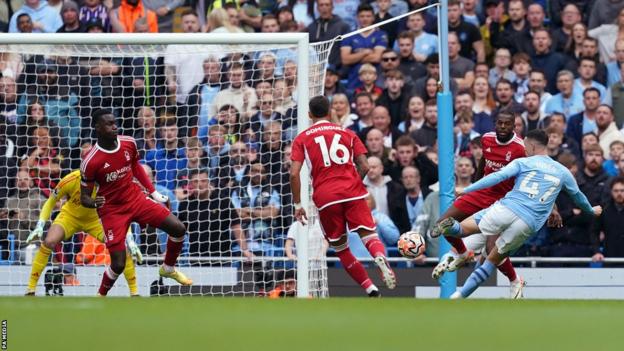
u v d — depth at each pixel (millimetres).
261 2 46594
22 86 43250
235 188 40656
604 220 39344
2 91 43031
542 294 37844
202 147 41344
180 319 20547
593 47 43625
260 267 39406
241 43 36125
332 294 38375
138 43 36500
